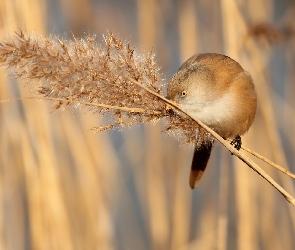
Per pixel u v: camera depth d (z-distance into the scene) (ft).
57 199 13.84
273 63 14.48
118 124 13.32
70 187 13.98
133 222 14.39
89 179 13.99
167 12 14.32
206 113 13.60
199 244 14.15
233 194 14.29
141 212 14.47
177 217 14.14
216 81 13.58
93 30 14.20
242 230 13.92
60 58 13.26
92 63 13.29
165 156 14.21
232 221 14.28
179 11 14.11
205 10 14.23
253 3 14.10
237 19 13.88
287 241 14.21
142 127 14.47
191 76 13.58
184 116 13.38
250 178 13.96
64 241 13.84
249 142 14.07
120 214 14.37
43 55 13.26
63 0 14.19
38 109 13.84
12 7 13.79
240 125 13.61
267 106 13.87
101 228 14.01
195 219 14.40
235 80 13.58
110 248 14.01
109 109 13.30
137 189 14.43
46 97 13.23
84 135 14.01
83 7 14.20
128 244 14.34
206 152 13.61
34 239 13.84
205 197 14.26
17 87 13.88
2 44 13.25
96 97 13.29
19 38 13.26
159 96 13.26
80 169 13.98
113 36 13.32
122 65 13.30
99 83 13.29
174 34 14.33
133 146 14.43
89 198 13.98
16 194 13.91
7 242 13.96
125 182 14.42
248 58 13.99
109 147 14.21
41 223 13.84
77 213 13.98
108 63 13.30
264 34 13.89
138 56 13.33
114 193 14.24
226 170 13.91
